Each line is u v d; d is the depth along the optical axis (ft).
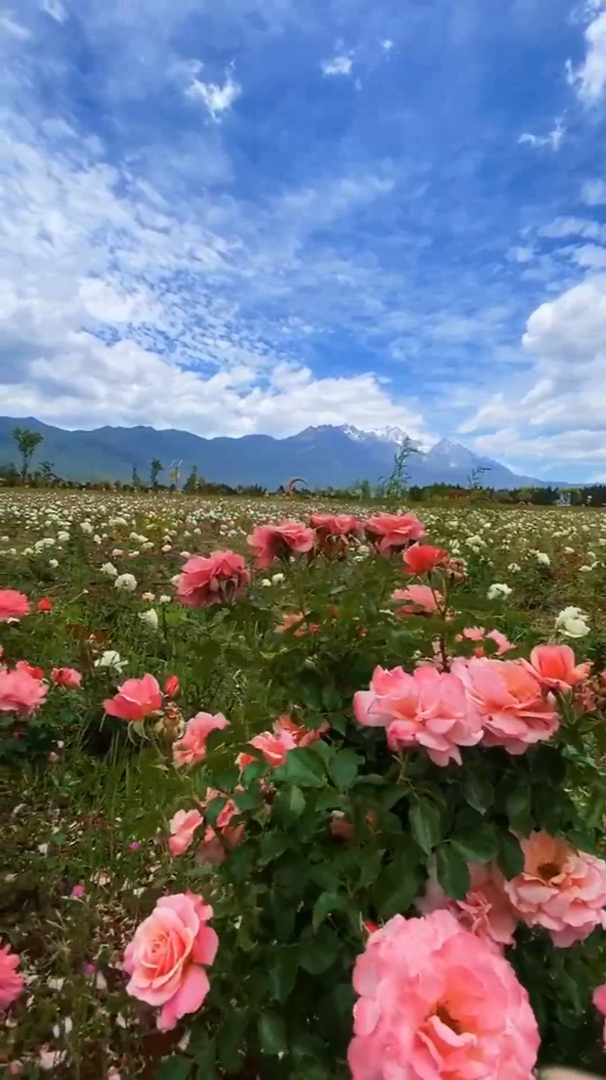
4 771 3.85
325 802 1.71
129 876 3.14
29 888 3.07
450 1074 1.04
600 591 8.88
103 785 3.94
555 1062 1.73
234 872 1.82
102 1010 2.44
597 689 2.01
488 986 1.12
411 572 2.46
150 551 11.27
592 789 1.90
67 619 5.94
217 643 2.41
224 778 1.86
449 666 2.13
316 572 2.83
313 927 1.74
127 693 2.43
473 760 1.75
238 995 1.78
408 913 1.77
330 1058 1.64
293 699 2.15
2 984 2.21
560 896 1.62
